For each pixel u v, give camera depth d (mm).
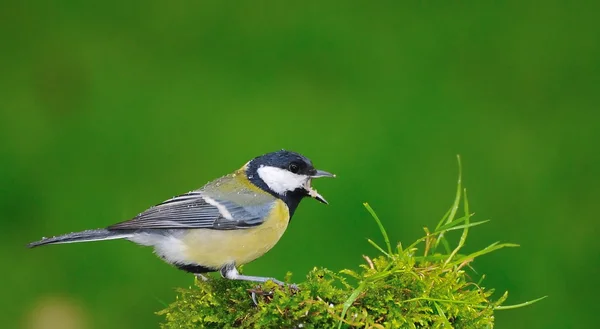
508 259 12273
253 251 8328
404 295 6930
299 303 6750
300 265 11711
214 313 7152
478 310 7316
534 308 11688
